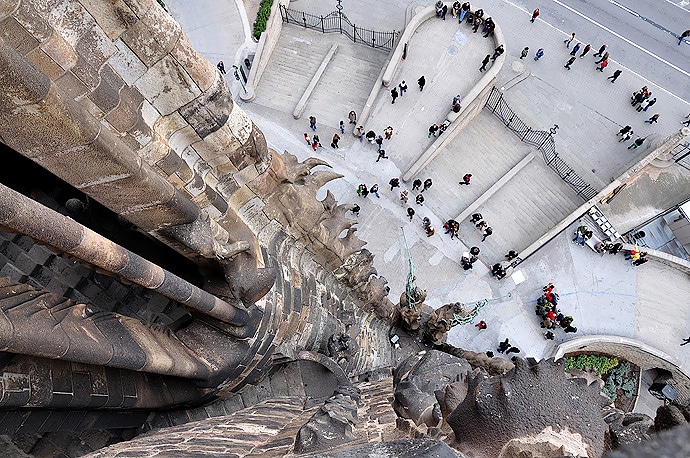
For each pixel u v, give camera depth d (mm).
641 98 37219
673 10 39406
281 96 37594
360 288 18359
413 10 39438
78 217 10133
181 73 7750
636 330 33688
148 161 8344
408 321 20797
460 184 36000
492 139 37250
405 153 35781
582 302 33938
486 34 37312
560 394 4262
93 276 10547
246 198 11305
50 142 6320
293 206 12586
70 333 7430
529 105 38406
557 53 39219
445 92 36656
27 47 5918
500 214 35688
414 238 34344
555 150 37438
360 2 40219
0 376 7125
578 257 34531
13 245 9570
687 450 1969
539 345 33031
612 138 37812
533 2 39906
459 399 5250
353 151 35906
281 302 12914
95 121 6535
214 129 8930
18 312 6844
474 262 33969
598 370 34875
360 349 17484
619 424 4594
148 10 6887
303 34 39438
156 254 11266
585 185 35875
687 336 33750
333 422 6359
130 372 9906
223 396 12883
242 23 37656
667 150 35125
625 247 34062
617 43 39188
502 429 4191
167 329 11031
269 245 12875
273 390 14508
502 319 33281
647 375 37094
